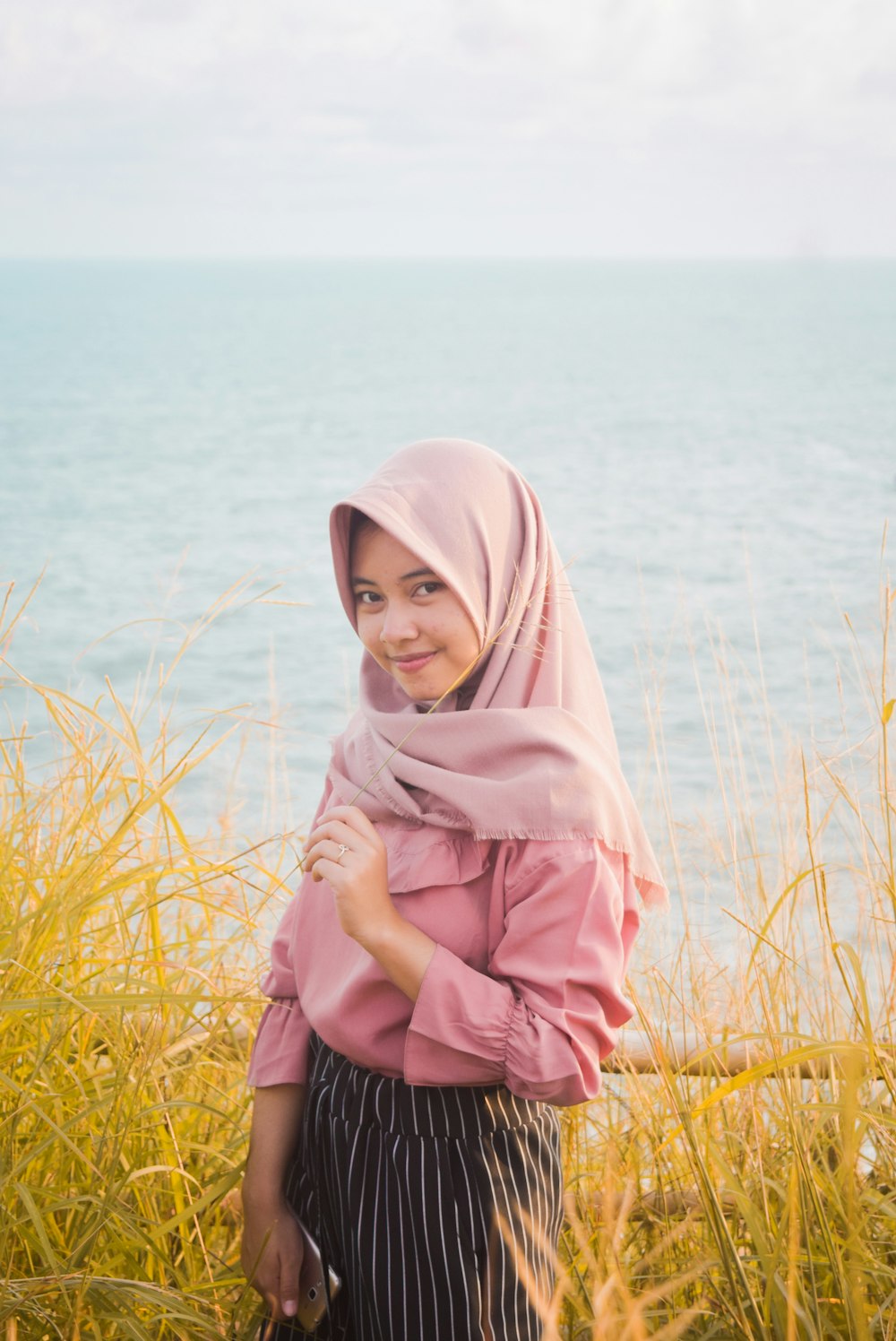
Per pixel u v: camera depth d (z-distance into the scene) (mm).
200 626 2279
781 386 79875
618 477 39219
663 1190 1998
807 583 18609
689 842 2529
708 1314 1768
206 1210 2045
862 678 2166
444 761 1657
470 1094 1604
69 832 2154
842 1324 1708
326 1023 1656
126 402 73500
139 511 35156
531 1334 1593
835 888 2377
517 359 110375
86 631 18391
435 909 1636
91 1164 1706
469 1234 1565
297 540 30078
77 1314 1558
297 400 76125
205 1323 1659
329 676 15297
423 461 1710
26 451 50188
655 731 2666
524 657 1688
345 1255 1671
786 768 2326
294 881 2543
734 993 2127
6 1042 1903
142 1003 1790
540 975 1544
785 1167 1944
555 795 1584
